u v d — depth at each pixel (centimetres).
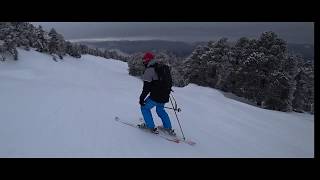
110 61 9194
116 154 605
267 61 4228
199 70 5469
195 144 748
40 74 3281
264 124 1388
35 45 5103
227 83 5081
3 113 796
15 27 4762
